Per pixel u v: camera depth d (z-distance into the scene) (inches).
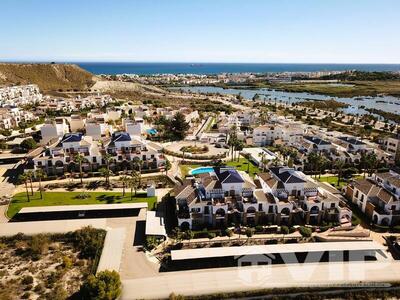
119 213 4079.7
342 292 2800.2
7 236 3467.0
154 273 3046.3
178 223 3742.6
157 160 5575.8
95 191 4638.3
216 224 3804.1
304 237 3590.1
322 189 4229.8
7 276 2982.3
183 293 2738.7
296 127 7421.3
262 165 5634.8
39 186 4559.5
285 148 6166.3
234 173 4092.0
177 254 3105.3
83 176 5128.0
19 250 3341.5
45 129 6338.6
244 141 7303.2
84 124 7199.8
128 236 3612.2
